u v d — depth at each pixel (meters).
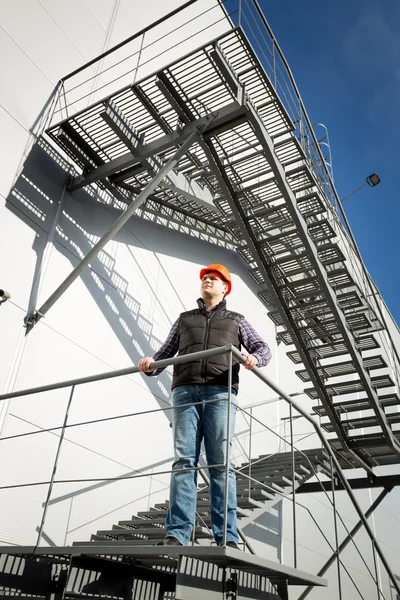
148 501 4.41
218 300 2.64
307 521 6.83
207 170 5.15
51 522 3.47
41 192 4.32
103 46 5.48
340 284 5.37
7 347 3.56
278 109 4.37
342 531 7.62
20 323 3.73
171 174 4.93
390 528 9.30
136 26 6.00
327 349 5.61
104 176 4.54
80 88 5.07
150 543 2.79
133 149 4.30
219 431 2.16
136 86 4.00
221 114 3.96
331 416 5.57
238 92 3.90
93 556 2.12
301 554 6.37
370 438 5.59
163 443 4.84
